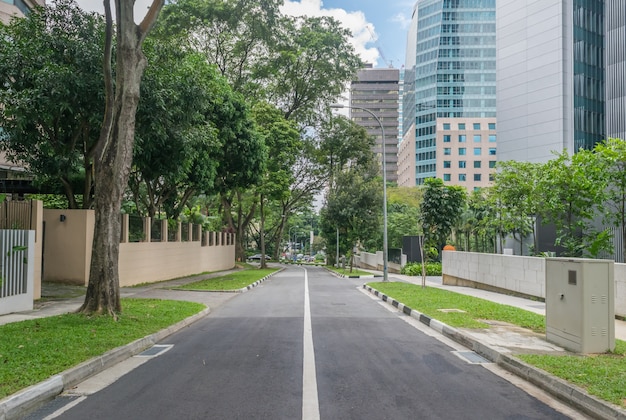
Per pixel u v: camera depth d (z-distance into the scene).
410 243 39.22
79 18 16.28
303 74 46.19
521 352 7.50
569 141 59.28
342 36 45.44
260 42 41.09
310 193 55.62
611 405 4.97
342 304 15.55
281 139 40.84
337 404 5.36
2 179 21.08
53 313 11.36
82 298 14.40
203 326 10.98
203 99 19.17
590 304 7.44
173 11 37.25
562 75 59.78
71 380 6.19
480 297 16.34
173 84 17.59
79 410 5.21
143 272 22.39
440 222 21.88
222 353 8.05
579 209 17.89
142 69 11.04
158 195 27.42
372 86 153.25
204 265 34.81
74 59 15.88
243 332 10.12
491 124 110.50
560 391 5.70
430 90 117.44
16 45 15.79
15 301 11.42
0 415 4.83
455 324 10.19
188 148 19.56
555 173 17.61
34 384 5.64
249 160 29.25
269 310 13.88
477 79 115.44
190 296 17.31
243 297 17.84
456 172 110.19
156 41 18.34
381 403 5.40
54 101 14.91
